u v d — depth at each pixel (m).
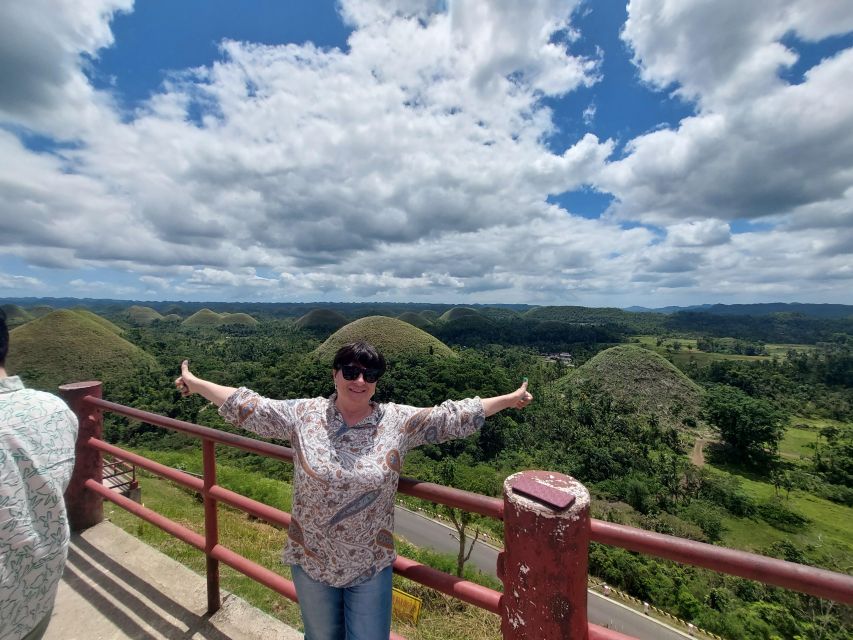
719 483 29.03
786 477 34.34
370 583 1.75
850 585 1.08
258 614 2.98
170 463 16.83
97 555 3.57
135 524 6.00
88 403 3.79
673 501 27.12
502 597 1.49
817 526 25.80
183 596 3.14
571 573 1.32
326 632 1.81
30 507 1.45
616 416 43.75
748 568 1.21
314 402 1.93
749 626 12.65
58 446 1.53
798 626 12.89
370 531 1.74
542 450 34.28
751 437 38.94
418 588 7.04
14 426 1.42
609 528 1.38
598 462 31.16
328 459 1.72
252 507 2.41
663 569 15.05
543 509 1.31
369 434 1.81
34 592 1.49
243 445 2.37
